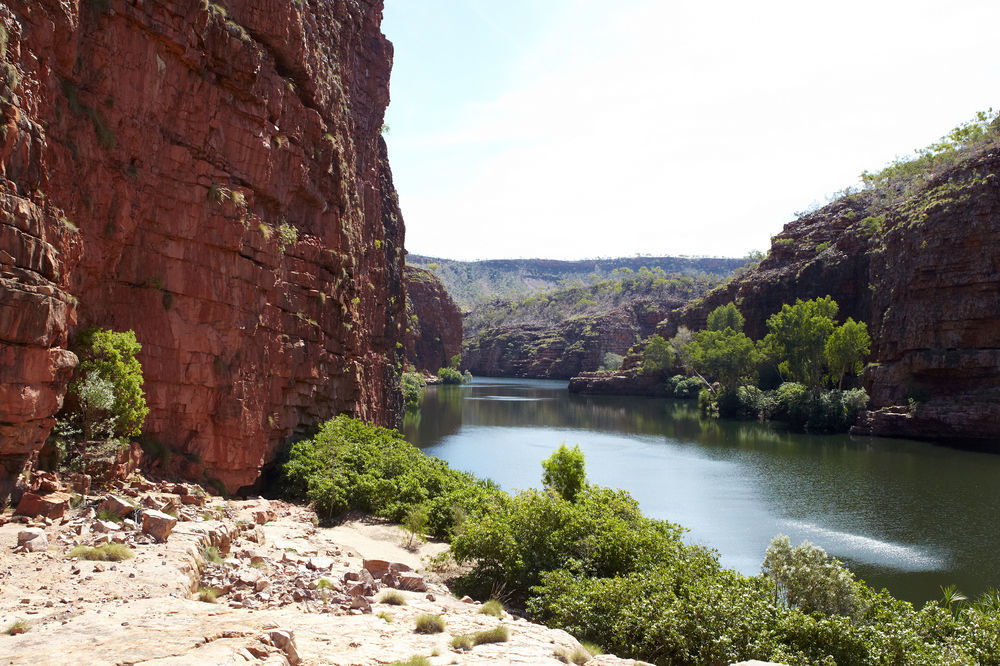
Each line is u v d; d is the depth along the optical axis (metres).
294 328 26.52
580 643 12.48
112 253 17.88
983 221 69.69
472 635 10.84
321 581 13.26
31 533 11.27
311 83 27.84
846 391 80.06
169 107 19.53
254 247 22.92
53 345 14.30
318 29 30.91
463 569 19.50
